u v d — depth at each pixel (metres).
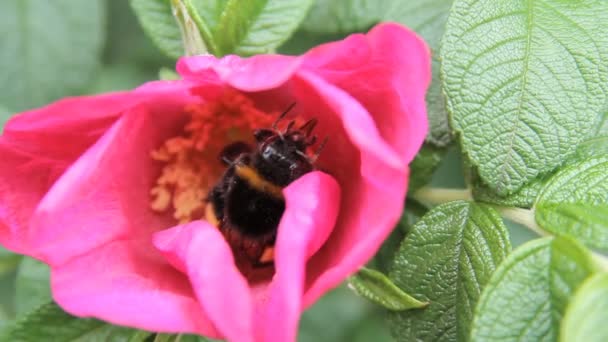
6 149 0.20
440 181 0.27
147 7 0.22
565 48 0.20
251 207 0.21
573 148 0.20
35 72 0.26
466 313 0.20
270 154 0.21
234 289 0.18
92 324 0.21
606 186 0.19
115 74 0.28
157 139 0.21
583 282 0.18
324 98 0.19
